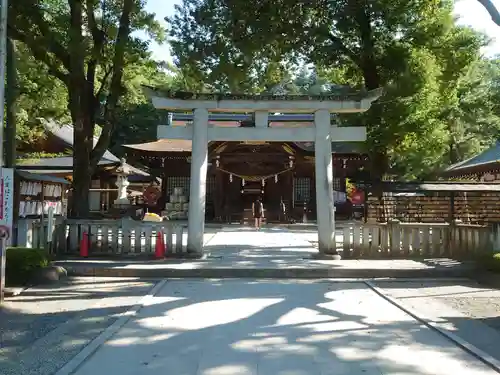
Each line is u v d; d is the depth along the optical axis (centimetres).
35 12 1415
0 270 824
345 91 1822
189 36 1606
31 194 1413
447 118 2700
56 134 3303
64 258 1259
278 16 1527
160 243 1286
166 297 876
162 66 1905
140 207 3250
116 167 2725
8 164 1228
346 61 1744
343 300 858
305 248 1595
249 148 3017
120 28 1535
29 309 791
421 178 3044
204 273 1104
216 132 1330
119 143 4294
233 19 1529
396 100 1484
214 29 1577
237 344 591
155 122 4338
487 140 3622
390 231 1323
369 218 1537
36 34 1446
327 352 560
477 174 2752
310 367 510
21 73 1697
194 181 1312
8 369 512
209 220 3194
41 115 2072
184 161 3228
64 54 1496
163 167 3231
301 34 1611
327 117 1326
